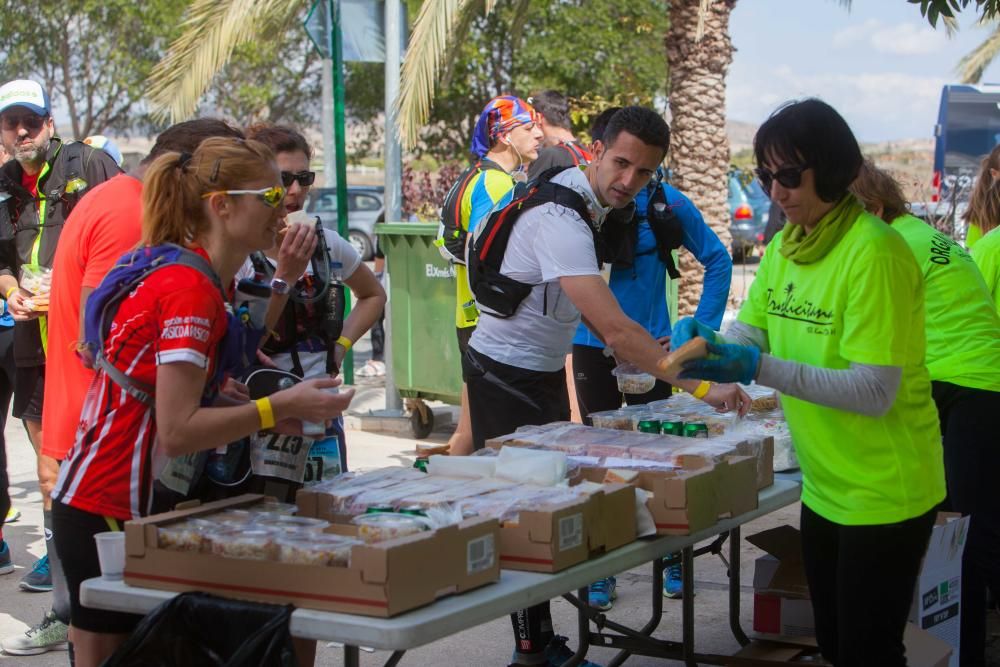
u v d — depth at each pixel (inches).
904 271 110.7
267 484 125.0
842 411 113.4
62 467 112.0
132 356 105.5
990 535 162.9
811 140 109.7
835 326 113.6
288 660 92.7
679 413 159.2
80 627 111.9
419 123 353.4
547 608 157.5
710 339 113.0
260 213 109.3
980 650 166.1
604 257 191.3
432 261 318.0
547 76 877.8
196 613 97.3
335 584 93.0
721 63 435.8
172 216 108.8
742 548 237.1
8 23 1061.8
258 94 1026.1
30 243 199.6
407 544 92.4
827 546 123.3
